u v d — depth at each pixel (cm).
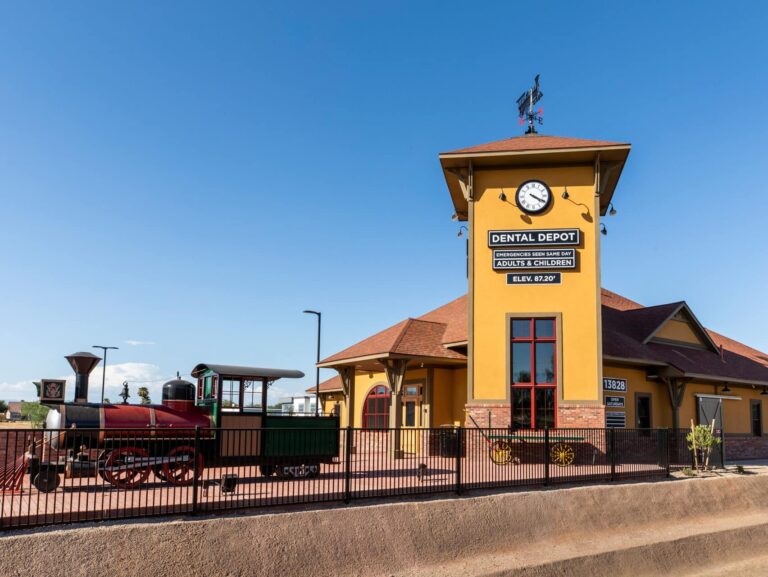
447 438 1956
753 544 1605
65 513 980
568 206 2053
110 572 930
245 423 1545
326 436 1556
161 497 1134
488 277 2061
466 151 2075
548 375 1992
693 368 2436
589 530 1459
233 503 1122
